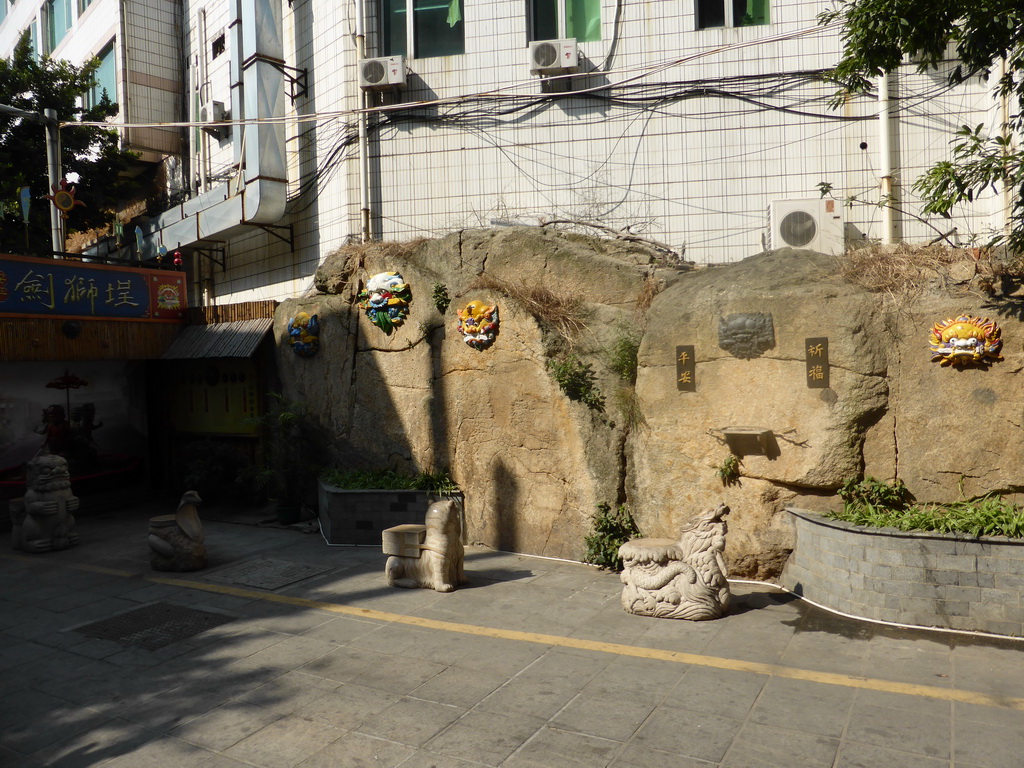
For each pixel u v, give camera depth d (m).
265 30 12.30
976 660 5.88
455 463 10.02
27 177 15.26
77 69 16.64
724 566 7.11
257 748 4.88
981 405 6.93
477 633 6.80
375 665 6.15
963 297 7.06
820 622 6.77
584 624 6.95
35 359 11.87
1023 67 6.71
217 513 12.66
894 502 7.24
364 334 10.98
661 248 10.38
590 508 8.78
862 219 10.12
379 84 11.39
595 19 11.13
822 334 7.35
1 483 12.02
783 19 10.33
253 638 6.85
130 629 7.21
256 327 12.70
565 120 11.10
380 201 11.82
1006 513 6.62
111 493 13.56
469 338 9.60
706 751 4.69
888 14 6.71
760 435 7.37
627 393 8.69
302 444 11.69
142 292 13.30
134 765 4.72
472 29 11.42
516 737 4.93
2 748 4.98
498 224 11.36
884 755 4.57
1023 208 8.17
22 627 7.35
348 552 9.83
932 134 9.94
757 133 10.48
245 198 12.47
